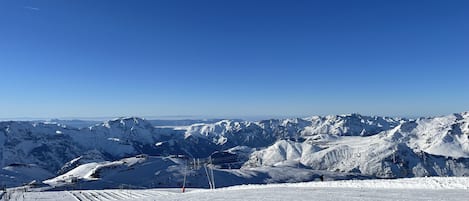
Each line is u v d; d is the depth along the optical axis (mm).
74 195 76812
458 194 24359
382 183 34906
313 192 31484
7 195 74750
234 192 38438
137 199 47062
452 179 31500
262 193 34406
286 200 27984
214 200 32906
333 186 36344
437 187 28719
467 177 32312
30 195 79625
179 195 44406
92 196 72250
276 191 35062
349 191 30281
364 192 28906
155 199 41562
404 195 25984
